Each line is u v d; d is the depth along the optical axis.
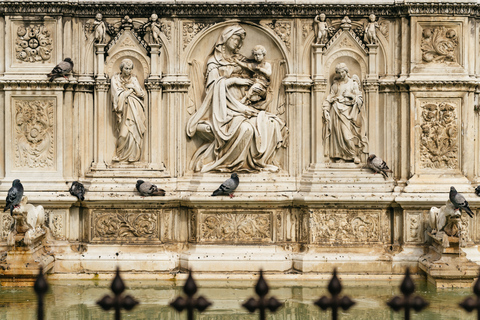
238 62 9.46
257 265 9.20
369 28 9.33
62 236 9.35
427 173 9.32
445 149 9.30
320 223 9.33
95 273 9.23
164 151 9.49
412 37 9.27
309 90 9.48
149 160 9.44
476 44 9.51
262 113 9.42
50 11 9.25
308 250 9.30
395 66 9.43
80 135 9.45
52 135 9.33
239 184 9.28
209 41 9.52
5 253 9.02
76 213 9.43
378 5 9.30
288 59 9.43
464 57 9.27
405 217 9.26
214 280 9.10
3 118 9.38
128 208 9.33
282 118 9.54
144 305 7.99
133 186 9.31
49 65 9.31
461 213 8.97
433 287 8.65
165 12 9.38
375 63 9.40
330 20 9.45
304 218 9.41
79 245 9.43
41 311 4.46
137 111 9.38
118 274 4.48
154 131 9.41
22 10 9.24
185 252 9.36
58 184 9.30
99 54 9.36
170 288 8.73
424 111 9.30
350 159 9.48
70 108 9.38
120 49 9.41
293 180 9.46
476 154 9.70
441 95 9.27
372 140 9.45
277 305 4.50
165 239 9.41
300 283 8.98
